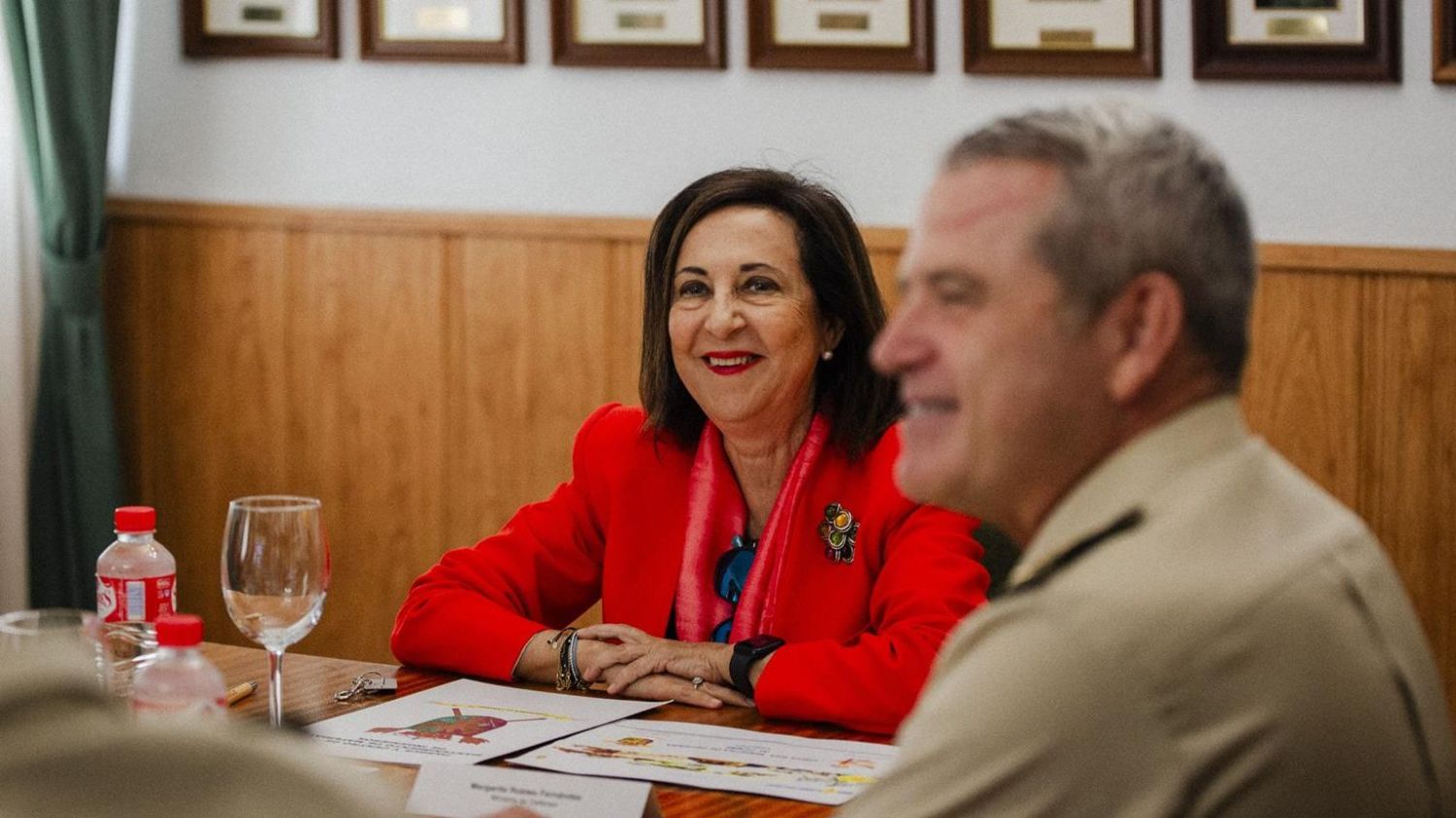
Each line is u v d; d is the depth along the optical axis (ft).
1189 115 11.37
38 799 2.01
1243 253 3.51
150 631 6.48
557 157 12.37
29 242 12.71
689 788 5.08
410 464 12.87
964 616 6.28
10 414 12.49
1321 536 3.42
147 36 13.04
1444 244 11.10
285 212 12.84
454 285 12.63
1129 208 3.41
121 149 13.17
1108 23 11.40
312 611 5.57
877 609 6.63
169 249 13.12
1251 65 11.19
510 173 12.48
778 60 11.84
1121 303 3.44
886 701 5.84
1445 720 3.59
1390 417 11.24
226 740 2.09
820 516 6.88
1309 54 11.12
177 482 13.32
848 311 6.90
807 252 6.86
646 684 6.28
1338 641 3.23
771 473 7.10
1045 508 3.67
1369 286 11.21
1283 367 11.39
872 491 6.82
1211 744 3.11
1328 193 11.24
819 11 11.78
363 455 12.95
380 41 12.53
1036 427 3.52
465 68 12.47
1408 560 11.28
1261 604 3.19
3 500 12.52
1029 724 3.18
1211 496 3.37
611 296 12.34
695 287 6.95
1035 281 3.45
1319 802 3.16
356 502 13.00
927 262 3.57
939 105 11.70
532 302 12.50
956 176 3.59
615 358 12.37
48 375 12.72
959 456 3.61
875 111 11.81
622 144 12.25
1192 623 3.16
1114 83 11.45
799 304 6.83
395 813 2.20
